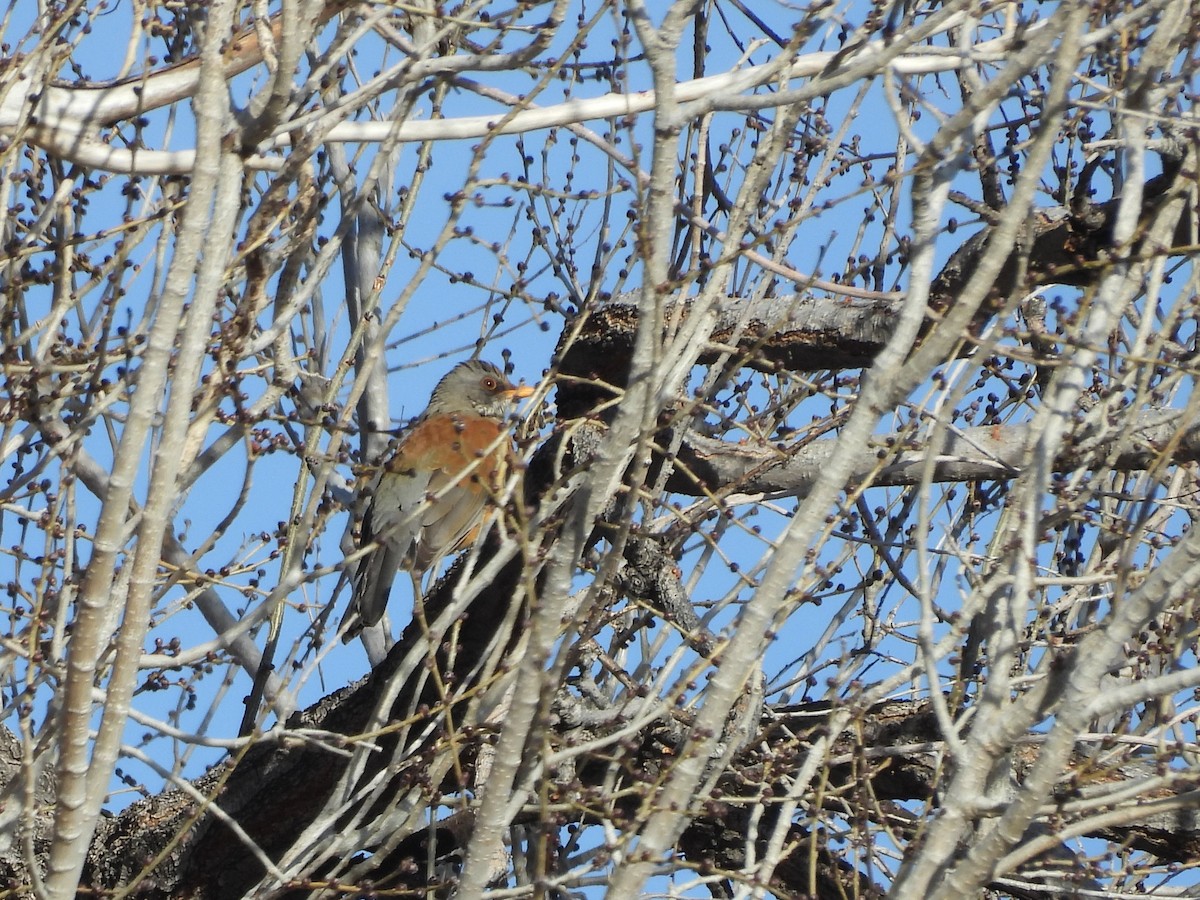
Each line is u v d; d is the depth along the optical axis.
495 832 9.02
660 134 9.01
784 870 13.05
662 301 9.04
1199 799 8.59
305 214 10.98
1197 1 10.45
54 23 10.66
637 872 8.84
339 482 13.95
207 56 9.12
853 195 9.76
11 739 12.50
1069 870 11.41
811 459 13.18
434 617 12.29
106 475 13.53
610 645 14.20
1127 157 9.94
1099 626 8.93
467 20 10.40
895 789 13.09
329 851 10.29
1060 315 10.34
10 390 10.76
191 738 9.90
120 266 10.75
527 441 10.76
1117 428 11.16
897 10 11.30
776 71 9.63
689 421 12.34
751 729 11.68
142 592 9.11
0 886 12.08
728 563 11.20
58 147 10.70
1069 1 8.85
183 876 12.86
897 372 8.99
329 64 10.12
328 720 12.51
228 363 10.47
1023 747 12.31
